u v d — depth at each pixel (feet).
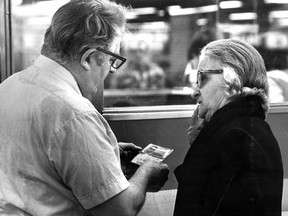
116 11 4.35
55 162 4.05
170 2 7.28
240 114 4.98
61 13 4.24
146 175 4.79
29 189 4.24
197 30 7.40
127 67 7.13
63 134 4.00
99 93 6.59
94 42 4.20
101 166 4.06
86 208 4.13
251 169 4.88
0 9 6.51
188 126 6.77
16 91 4.35
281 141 6.66
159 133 6.71
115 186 4.12
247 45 5.08
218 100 5.06
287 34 7.37
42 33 6.66
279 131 6.70
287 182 6.35
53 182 4.18
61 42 4.20
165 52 7.30
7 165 4.32
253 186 4.86
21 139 4.20
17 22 6.58
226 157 4.91
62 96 4.09
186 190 5.06
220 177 4.92
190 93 7.19
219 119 5.04
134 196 4.33
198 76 5.12
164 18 7.32
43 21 6.64
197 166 5.05
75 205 4.25
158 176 5.03
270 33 7.41
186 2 7.32
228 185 4.89
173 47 7.36
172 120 6.77
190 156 5.22
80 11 4.19
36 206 4.23
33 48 6.67
